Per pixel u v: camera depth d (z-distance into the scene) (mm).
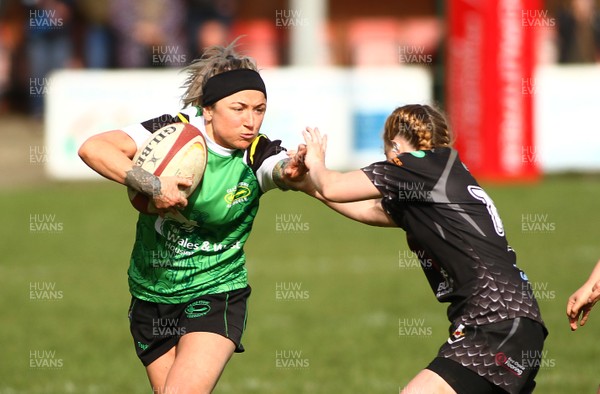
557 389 23156
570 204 46500
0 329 29375
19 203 49344
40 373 24953
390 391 23172
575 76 52812
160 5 64938
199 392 15375
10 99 74125
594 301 15828
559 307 30984
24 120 71562
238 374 24688
